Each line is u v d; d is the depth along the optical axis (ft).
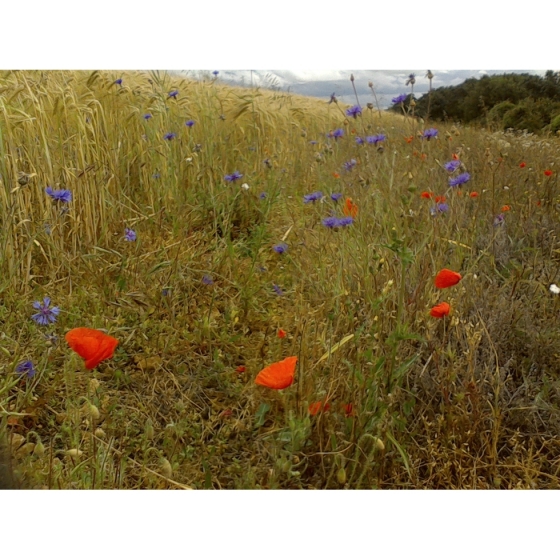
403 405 5.14
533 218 8.20
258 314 6.86
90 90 8.77
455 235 7.55
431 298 6.10
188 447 5.00
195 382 5.80
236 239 8.62
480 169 8.97
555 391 5.60
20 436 4.95
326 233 7.73
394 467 4.93
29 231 7.06
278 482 4.73
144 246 7.87
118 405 5.51
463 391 5.27
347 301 5.89
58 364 5.95
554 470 5.14
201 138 10.11
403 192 8.32
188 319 6.71
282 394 5.13
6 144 6.88
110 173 8.16
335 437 4.58
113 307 6.66
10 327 6.17
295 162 10.68
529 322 6.09
